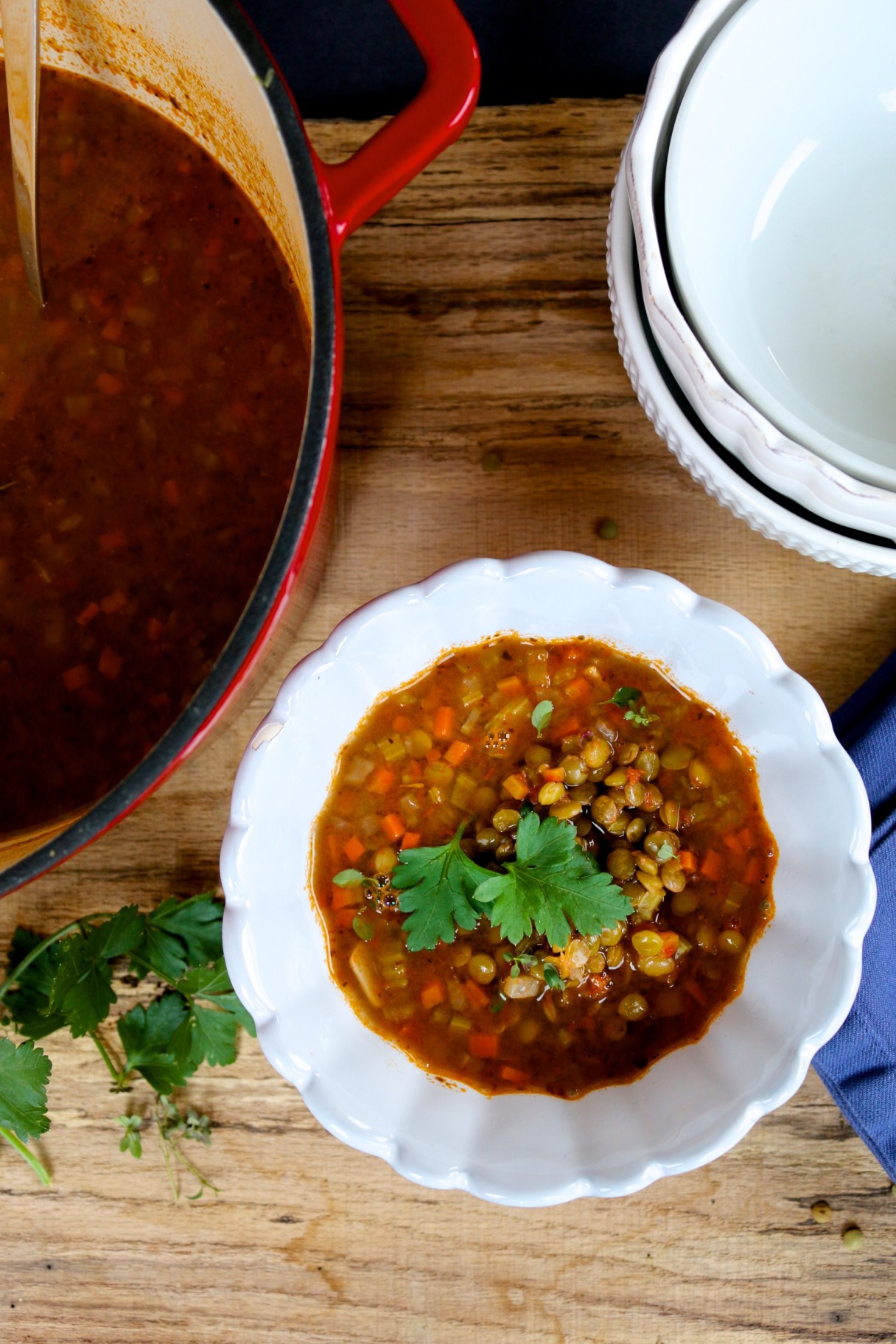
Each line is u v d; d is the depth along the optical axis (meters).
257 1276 0.54
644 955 0.49
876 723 0.51
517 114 0.53
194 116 0.49
